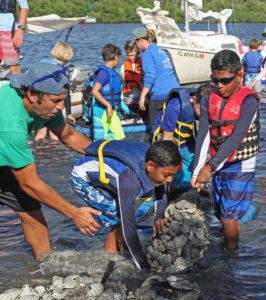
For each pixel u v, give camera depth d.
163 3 44.94
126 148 5.91
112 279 5.94
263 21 83.06
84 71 15.91
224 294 5.71
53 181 9.38
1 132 5.41
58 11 50.69
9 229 7.37
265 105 17.22
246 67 21.03
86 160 6.02
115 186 5.84
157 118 8.33
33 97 5.40
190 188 7.56
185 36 23.89
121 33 59.69
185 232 6.30
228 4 55.56
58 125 6.19
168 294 5.63
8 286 5.87
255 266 6.29
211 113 6.43
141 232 7.15
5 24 10.81
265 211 7.83
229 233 6.55
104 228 7.31
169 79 12.24
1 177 5.98
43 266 6.23
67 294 5.56
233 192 6.47
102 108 11.59
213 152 6.52
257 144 6.48
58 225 7.48
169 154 5.46
